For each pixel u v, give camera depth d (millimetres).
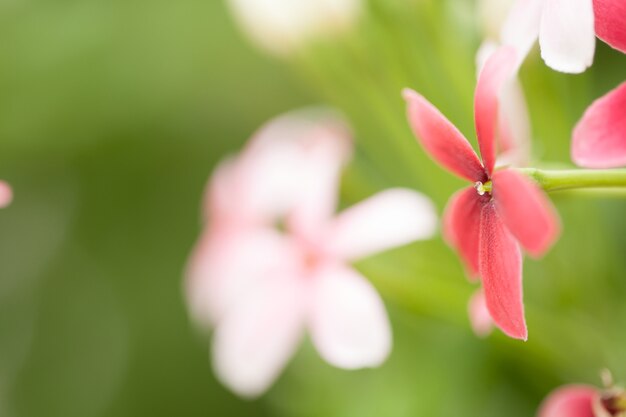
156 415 531
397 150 386
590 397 316
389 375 391
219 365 387
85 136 502
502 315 288
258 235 401
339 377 400
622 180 291
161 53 499
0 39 493
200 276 418
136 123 502
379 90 380
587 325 371
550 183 292
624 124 290
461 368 384
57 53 491
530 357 373
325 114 424
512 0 345
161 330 523
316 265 381
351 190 399
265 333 384
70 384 566
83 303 553
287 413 410
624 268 386
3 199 309
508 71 289
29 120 496
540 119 366
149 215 514
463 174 295
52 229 545
